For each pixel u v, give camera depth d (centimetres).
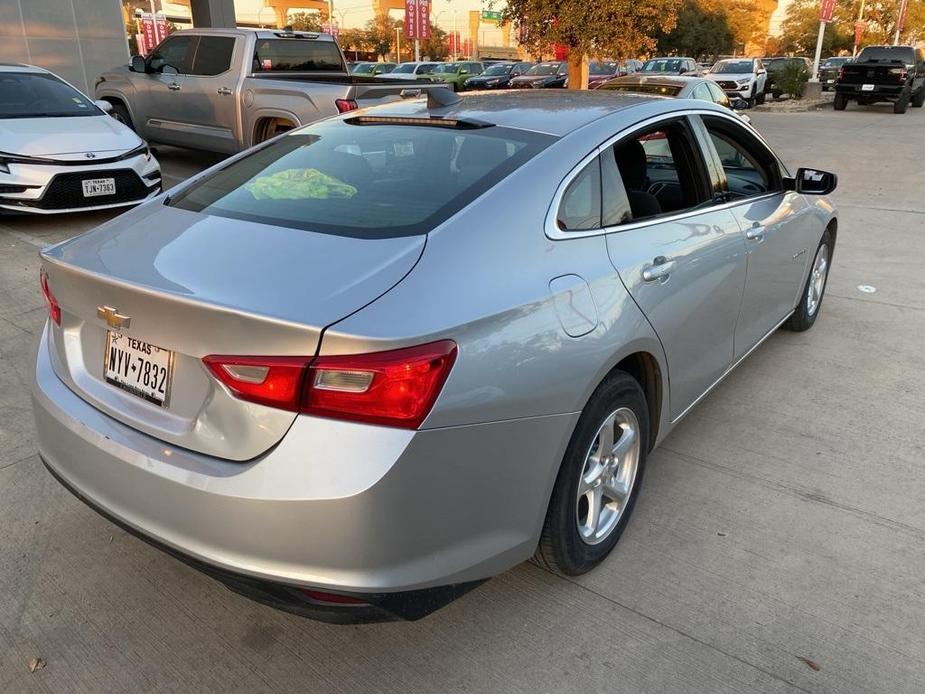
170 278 205
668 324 279
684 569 274
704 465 345
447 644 240
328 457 180
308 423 182
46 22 1459
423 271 202
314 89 838
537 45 1309
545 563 252
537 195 238
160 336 203
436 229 217
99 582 266
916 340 495
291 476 182
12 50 1421
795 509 311
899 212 873
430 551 196
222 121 955
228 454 193
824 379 436
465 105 307
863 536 293
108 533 292
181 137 1027
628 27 1231
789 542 289
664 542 289
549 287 224
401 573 191
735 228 340
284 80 889
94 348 235
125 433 215
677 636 243
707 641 241
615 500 275
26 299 531
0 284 561
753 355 471
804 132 1752
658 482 330
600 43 1256
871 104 2683
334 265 204
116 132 773
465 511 201
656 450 358
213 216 248
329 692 223
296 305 187
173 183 945
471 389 194
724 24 5053
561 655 235
